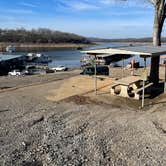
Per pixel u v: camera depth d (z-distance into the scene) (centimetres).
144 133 864
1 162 672
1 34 18262
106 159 685
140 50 1271
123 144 780
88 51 1359
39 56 6569
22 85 1928
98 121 1000
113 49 1275
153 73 1619
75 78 2084
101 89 1563
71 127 938
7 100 1371
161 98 1337
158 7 1595
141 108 1175
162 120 996
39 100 1359
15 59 5303
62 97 1409
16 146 772
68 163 665
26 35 18800
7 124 973
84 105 1240
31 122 994
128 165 651
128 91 1412
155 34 1655
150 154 711
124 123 970
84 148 755
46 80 2311
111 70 3122
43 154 719
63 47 15888
